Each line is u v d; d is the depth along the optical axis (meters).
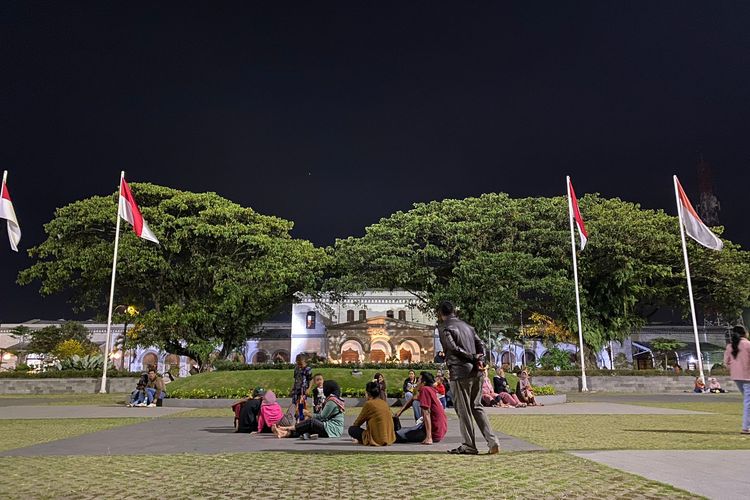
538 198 40.44
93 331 61.03
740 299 39.06
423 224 38.44
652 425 12.35
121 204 29.28
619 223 36.81
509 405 18.84
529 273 36.94
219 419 15.05
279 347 62.31
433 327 57.78
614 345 56.84
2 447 9.15
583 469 6.29
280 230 40.00
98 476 6.33
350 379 23.12
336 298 40.97
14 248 25.50
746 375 10.38
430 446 8.99
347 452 8.21
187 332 35.31
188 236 35.00
